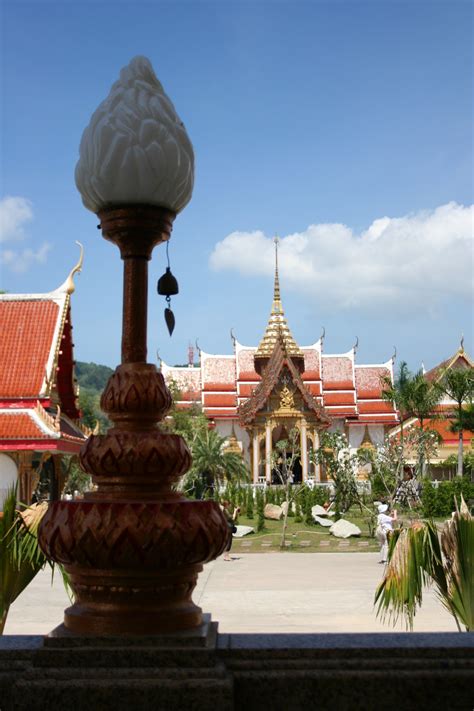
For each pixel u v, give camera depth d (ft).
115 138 14.28
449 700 12.27
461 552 22.45
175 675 11.93
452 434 198.18
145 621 12.71
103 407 14.32
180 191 14.83
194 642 12.44
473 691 12.26
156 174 14.32
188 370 231.50
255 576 71.82
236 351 232.12
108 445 13.50
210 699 11.64
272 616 49.90
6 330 113.50
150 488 13.57
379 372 236.22
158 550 12.51
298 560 86.79
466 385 156.97
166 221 14.89
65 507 13.14
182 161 14.70
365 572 74.64
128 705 11.66
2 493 96.78
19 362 108.68
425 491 134.41
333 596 58.54
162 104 14.82
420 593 23.54
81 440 110.52
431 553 23.36
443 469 196.34
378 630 44.34
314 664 12.57
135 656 12.15
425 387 151.43
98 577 12.88
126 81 14.98
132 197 14.39
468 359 206.18
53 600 57.98
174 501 13.26
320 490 147.43
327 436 147.64
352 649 12.71
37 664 12.19
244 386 225.56
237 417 220.23
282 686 12.32
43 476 117.19
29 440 98.17
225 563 83.66
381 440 227.81
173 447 13.69
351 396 228.84
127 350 14.44
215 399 224.53
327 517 131.95
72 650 12.20
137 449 13.38
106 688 11.69
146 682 11.73
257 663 12.57
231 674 12.17
